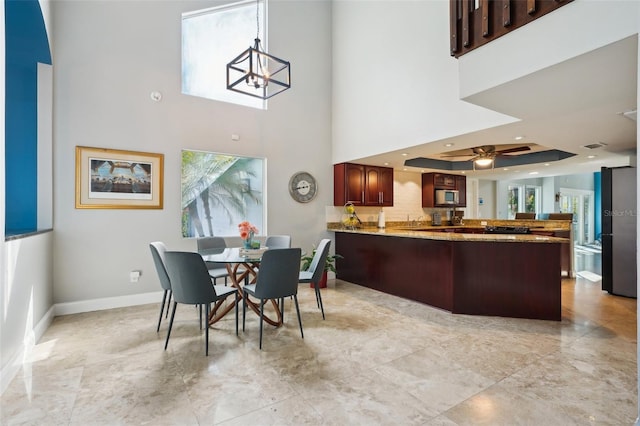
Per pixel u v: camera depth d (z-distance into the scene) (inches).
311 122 210.4
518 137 143.3
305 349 103.0
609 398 75.2
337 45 215.5
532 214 265.6
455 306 141.1
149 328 122.0
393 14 171.5
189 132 168.1
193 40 176.9
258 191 195.8
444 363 93.2
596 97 92.6
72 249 140.5
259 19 195.6
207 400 74.7
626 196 166.9
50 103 136.3
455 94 140.0
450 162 260.2
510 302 136.0
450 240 142.2
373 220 241.0
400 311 144.3
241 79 115.5
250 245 129.1
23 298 96.6
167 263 104.0
